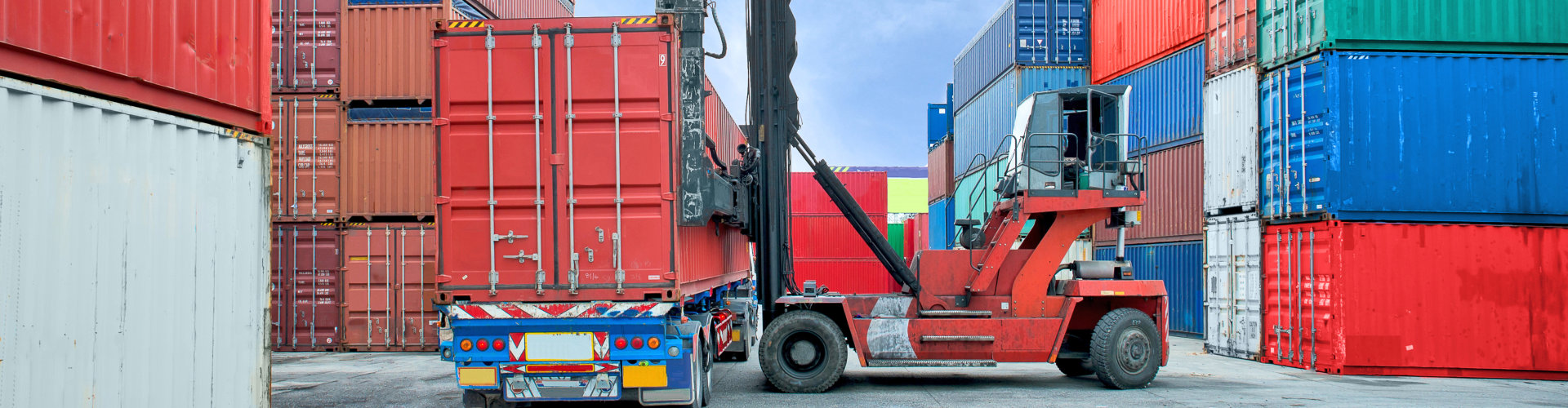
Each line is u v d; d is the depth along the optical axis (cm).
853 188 2506
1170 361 1177
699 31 675
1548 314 1024
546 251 656
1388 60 1038
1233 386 934
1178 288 1520
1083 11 1873
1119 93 942
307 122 1306
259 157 527
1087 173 943
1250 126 1192
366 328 1302
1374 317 1020
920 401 827
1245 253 1209
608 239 655
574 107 660
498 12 1462
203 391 473
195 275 468
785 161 945
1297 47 1092
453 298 662
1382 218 1029
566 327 666
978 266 943
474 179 660
